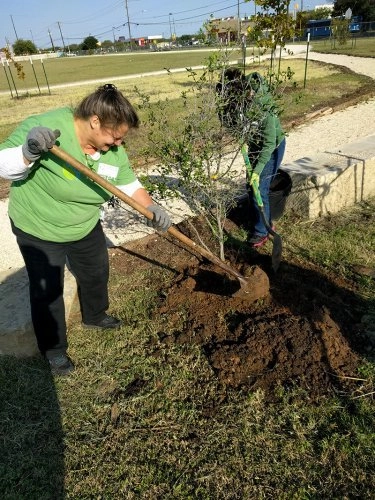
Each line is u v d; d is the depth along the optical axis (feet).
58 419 9.51
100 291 11.10
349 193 17.40
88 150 8.66
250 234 15.62
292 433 8.72
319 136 29.73
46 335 10.07
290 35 27.50
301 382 9.68
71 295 12.23
